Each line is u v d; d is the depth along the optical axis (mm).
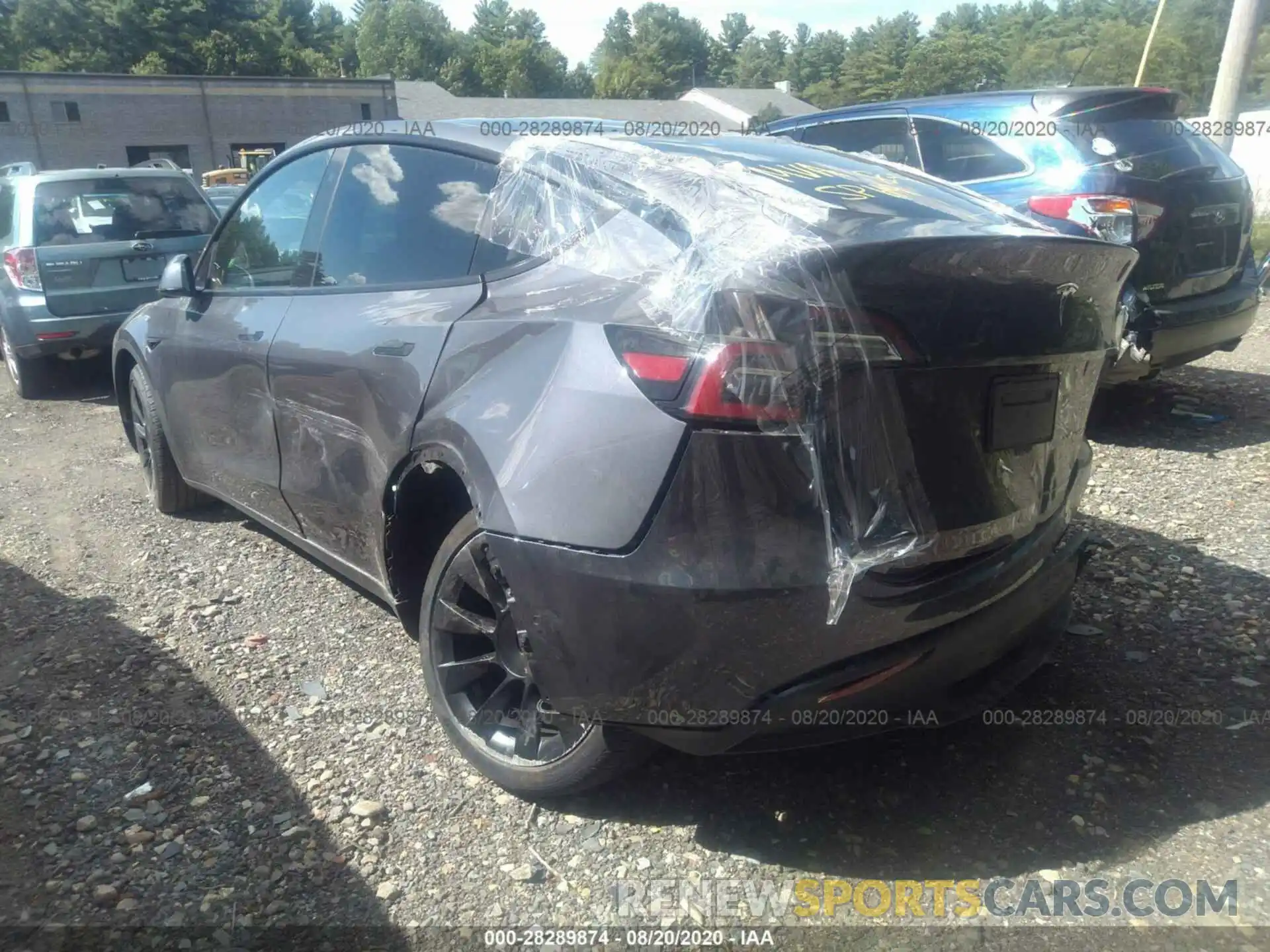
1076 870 2496
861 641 2281
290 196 3836
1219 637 3520
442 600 2863
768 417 2160
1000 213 2852
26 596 4059
